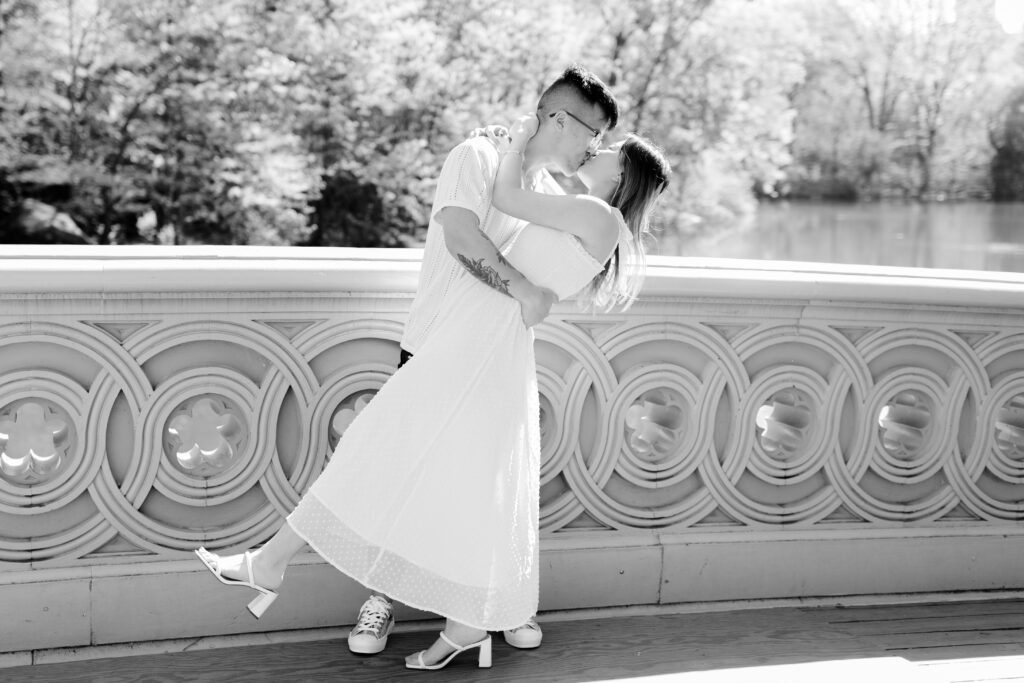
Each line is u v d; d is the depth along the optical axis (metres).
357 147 16.59
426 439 2.43
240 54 16.23
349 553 2.44
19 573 2.65
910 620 3.16
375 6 16.53
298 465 2.85
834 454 3.26
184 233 16.56
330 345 2.82
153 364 2.72
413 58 16.53
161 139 16.42
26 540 2.67
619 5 18.73
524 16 17.12
